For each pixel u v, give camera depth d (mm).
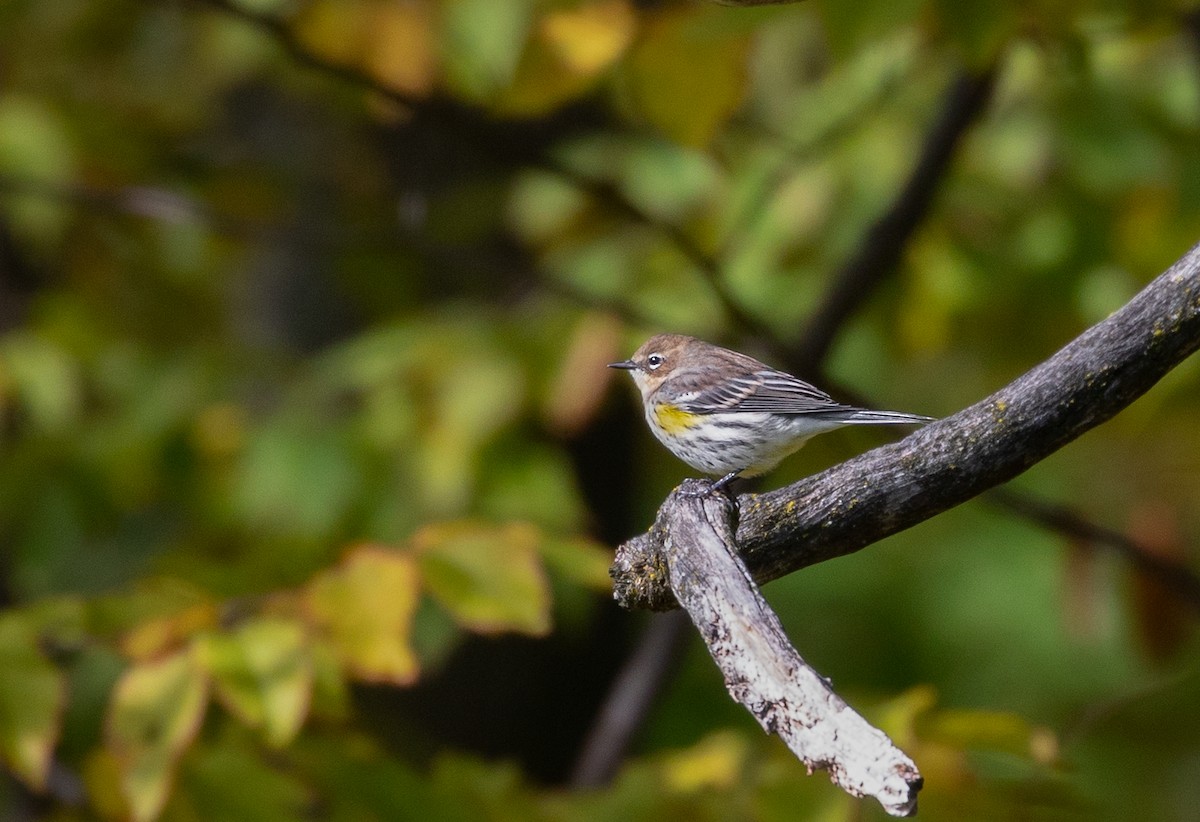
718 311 10703
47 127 12828
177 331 13922
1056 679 15344
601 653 13352
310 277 13422
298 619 6770
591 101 12328
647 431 14148
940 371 15734
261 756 7707
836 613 16266
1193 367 9711
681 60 7504
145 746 6477
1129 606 10531
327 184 13562
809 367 9703
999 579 15969
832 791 7117
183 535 11750
